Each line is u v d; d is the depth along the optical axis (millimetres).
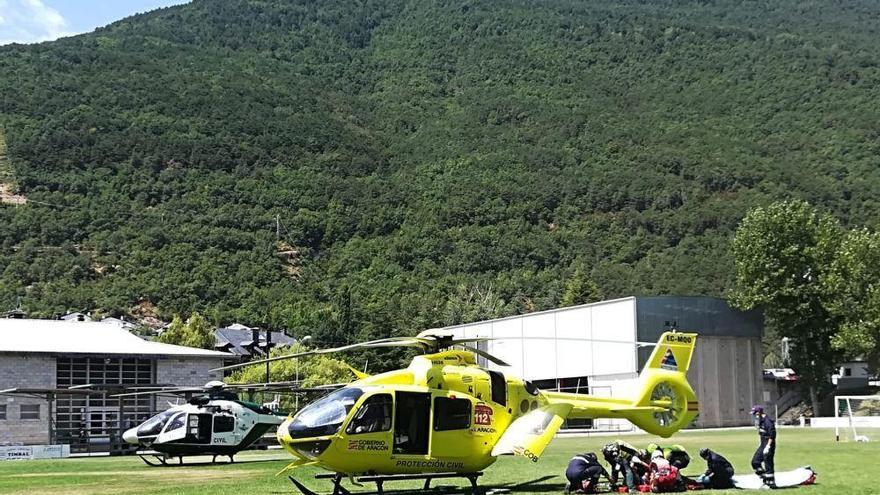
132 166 168625
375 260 157500
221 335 111125
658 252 164875
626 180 188250
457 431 19375
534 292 148375
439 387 19422
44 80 197875
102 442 50625
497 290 145625
